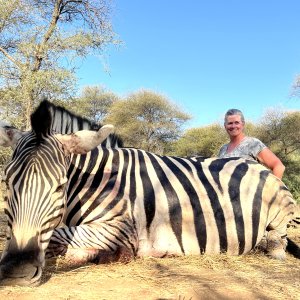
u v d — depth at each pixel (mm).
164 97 33531
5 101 14008
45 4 15547
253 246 3729
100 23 15289
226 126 4785
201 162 3811
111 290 2434
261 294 2523
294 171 24031
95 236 2996
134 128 33281
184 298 2350
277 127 26656
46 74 13352
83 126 3482
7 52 15477
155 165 3525
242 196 3684
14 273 2283
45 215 2412
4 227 5168
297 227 5578
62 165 2545
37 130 2584
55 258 2914
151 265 3082
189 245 3406
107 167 3332
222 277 2873
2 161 10203
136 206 3230
